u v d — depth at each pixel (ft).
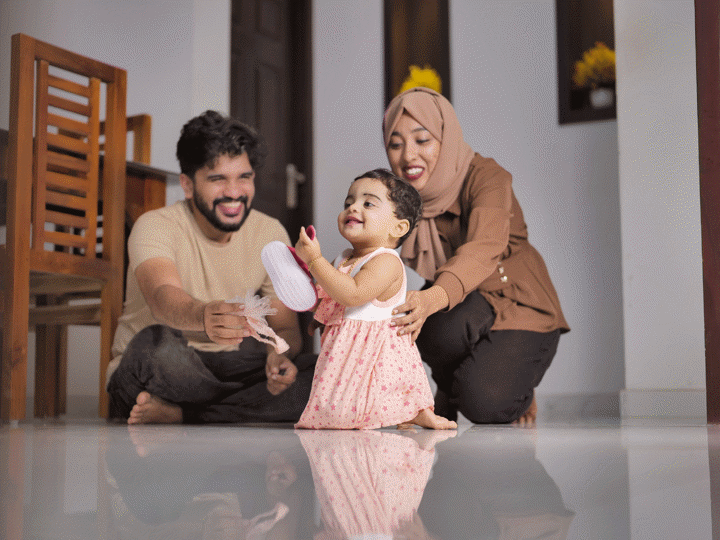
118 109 6.98
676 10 7.46
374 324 4.35
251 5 12.60
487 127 11.40
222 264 6.03
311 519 1.37
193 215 6.07
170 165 10.96
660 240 7.35
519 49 11.37
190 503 1.57
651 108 7.48
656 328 7.29
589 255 10.67
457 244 6.02
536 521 1.35
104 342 6.67
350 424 4.20
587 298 10.61
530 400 5.57
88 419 6.29
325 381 4.29
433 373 5.87
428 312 4.66
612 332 10.46
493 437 3.51
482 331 5.59
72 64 6.59
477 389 5.26
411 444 3.04
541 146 11.09
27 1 10.76
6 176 6.72
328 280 4.09
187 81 10.95
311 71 12.98
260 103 12.58
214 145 5.74
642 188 7.45
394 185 4.60
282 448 2.83
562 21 11.15
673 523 1.32
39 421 5.87
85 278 6.80
